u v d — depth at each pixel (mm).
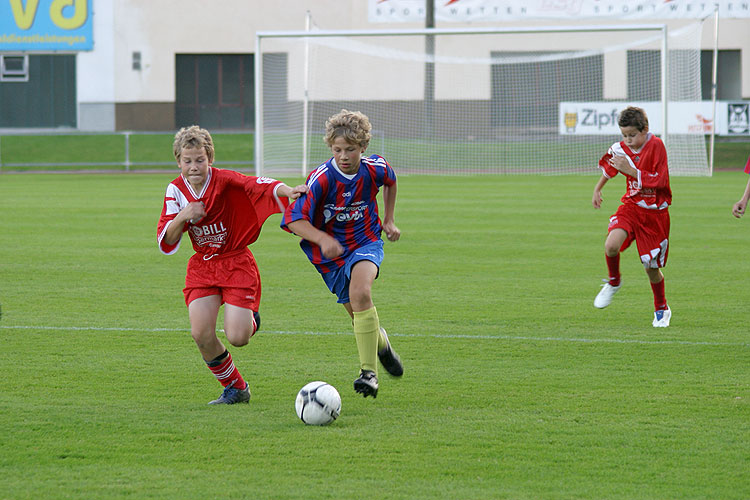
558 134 65812
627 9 66188
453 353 13562
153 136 71500
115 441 9383
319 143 67250
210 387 11648
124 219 31766
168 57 77375
